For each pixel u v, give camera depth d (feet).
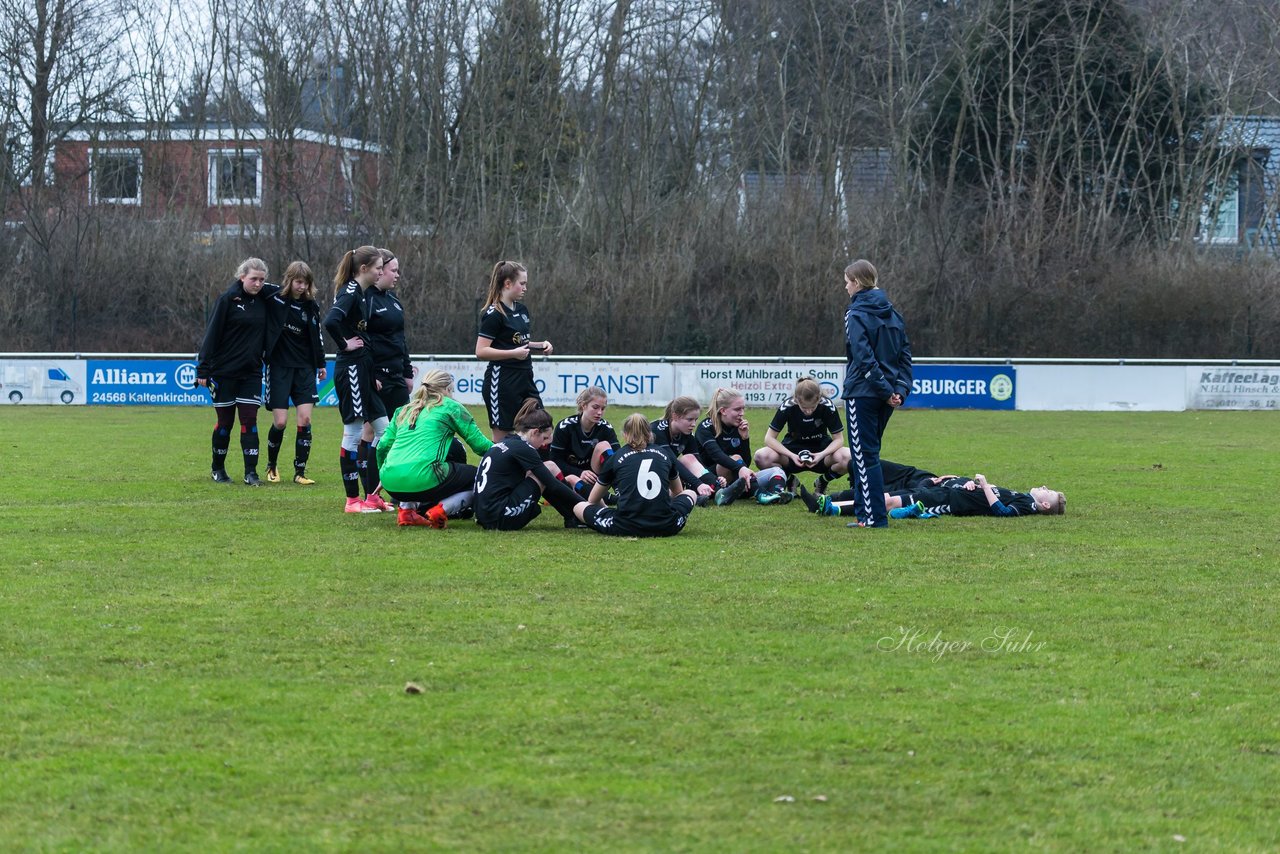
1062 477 175.52
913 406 360.89
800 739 57.88
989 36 526.98
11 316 449.89
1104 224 511.40
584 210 511.40
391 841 47.09
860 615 81.97
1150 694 65.26
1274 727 60.44
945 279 482.28
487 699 63.16
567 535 115.44
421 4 520.01
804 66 536.42
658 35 526.57
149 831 47.91
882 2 535.60
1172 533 119.24
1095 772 54.49
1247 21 551.59
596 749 56.39
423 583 91.45
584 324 457.27
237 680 66.18
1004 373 360.69
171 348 452.35
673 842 47.14
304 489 152.05
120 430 253.24
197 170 536.01
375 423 131.64
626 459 115.44
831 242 484.33
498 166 524.11
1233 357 450.71
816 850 46.70
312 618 79.97
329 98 530.27
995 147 543.80
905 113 517.14
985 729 59.57
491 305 134.51
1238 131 538.06
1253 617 82.53
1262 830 48.88
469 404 355.77
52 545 107.76
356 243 497.87
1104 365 359.46
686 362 355.97
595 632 76.74
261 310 155.12
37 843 46.83
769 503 139.44
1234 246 523.70
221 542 109.91
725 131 536.01
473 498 119.96
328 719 60.08
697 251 489.26
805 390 143.95
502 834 47.70
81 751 55.88
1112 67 538.47
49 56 503.61
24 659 69.82
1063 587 91.91
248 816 49.24
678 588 90.22
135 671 67.72
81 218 487.20
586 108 525.34
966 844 47.26
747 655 71.77
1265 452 218.59
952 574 96.73
